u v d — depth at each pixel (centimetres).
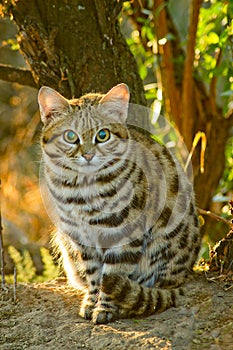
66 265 941
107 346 746
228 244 908
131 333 765
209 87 1336
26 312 848
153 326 782
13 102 1830
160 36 1195
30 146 1761
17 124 1817
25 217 1582
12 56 1722
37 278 1128
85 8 969
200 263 984
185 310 810
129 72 1014
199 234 953
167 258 896
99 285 871
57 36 970
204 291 852
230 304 812
